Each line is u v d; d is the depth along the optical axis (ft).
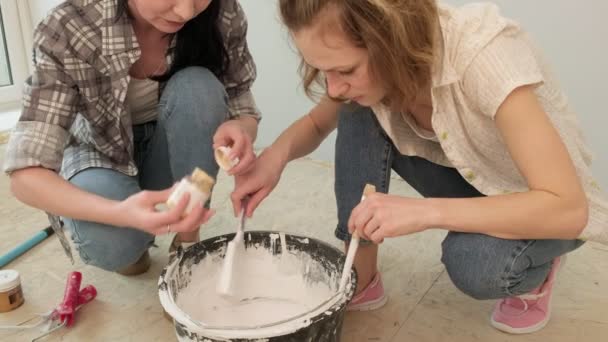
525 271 3.37
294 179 6.23
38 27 3.42
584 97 5.06
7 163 3.36
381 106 3.34
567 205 2.83
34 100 3.41
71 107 3.53
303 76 3.43
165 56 3.90
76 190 3.36
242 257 3.72
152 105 4.13
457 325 3.98
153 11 3.18
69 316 3.88
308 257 3.67
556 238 3.07
